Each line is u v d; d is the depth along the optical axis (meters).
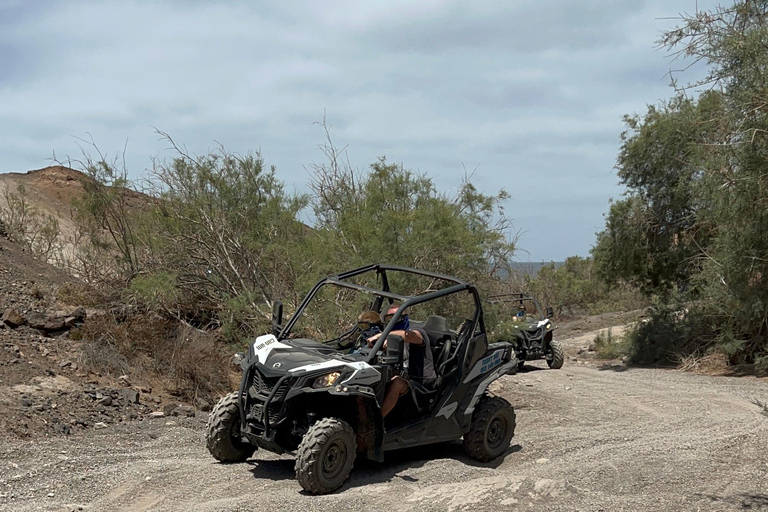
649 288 20.06
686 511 5.11
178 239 12.52
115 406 8.41
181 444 7.28
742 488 5.76
